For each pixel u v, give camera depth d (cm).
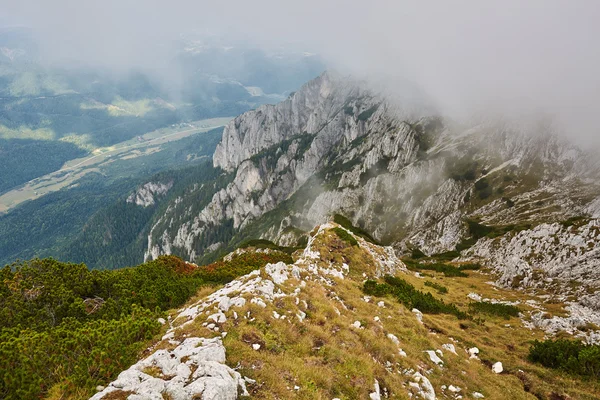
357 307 2538
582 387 2306
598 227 5484
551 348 2700
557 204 13938
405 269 5797
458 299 4541
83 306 2466
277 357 1460
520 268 5541
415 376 1775
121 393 1062
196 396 1066
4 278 2753
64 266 3112
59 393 1234
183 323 1742
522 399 2033
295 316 1855
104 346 1430
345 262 4169
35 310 2372
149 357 1323
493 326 3469
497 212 15075
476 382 2055
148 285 2938
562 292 4534
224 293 2059
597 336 3053
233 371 1240
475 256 8638
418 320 2811
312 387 1335
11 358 1440
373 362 1688
